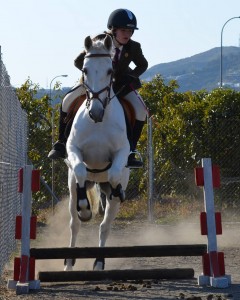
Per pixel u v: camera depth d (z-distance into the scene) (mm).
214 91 20672
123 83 10477
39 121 21219
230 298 8672
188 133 20141
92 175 10336
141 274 9766
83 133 9789
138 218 19578
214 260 9672
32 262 9602
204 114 20125
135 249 9750
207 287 9539
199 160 20062
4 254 11312
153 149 20219
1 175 10586
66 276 9617
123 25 10203
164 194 20422
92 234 17016
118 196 9836
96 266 10664
